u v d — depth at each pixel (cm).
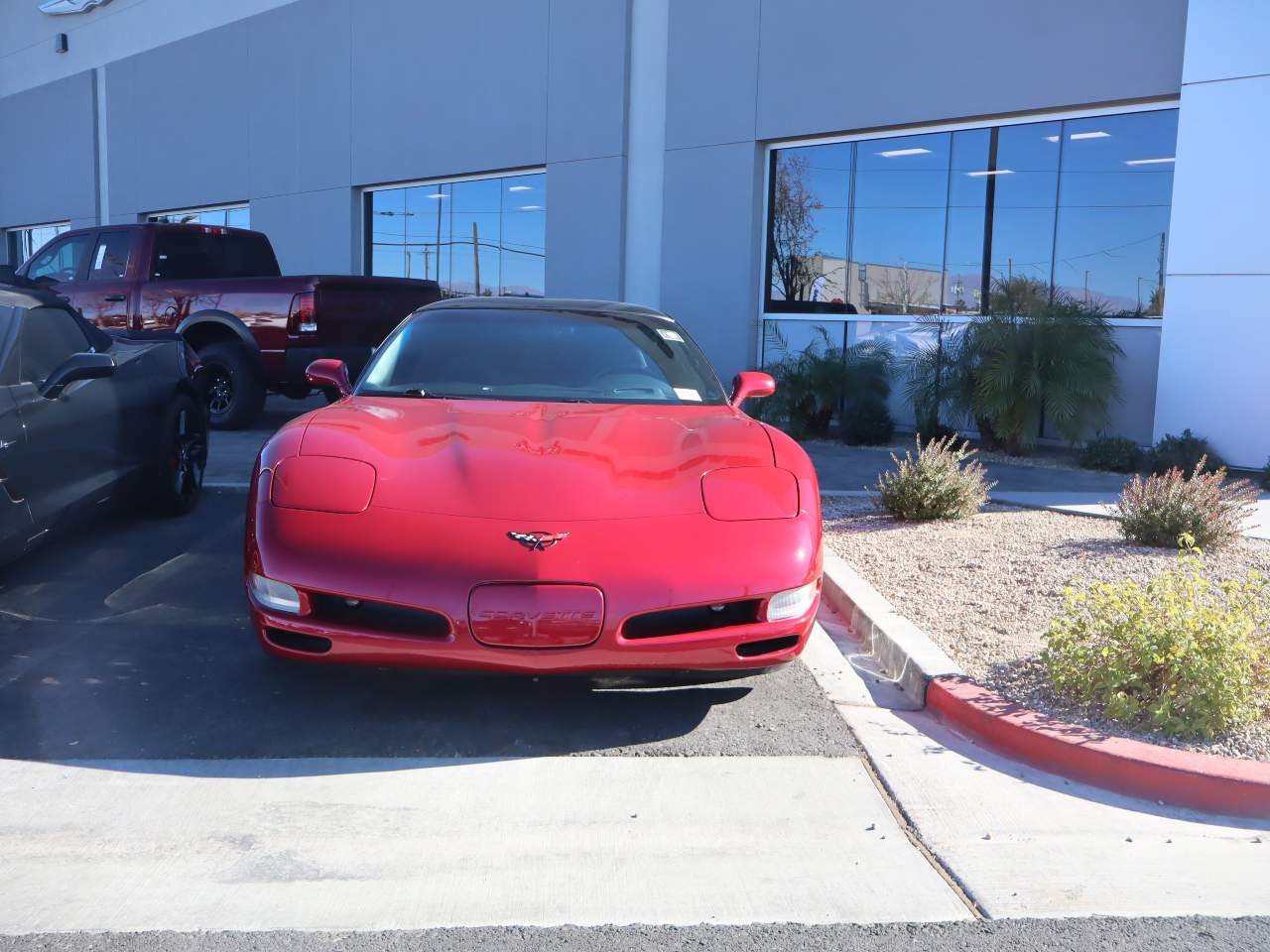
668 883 274
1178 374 923
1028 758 353
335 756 345
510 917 256
